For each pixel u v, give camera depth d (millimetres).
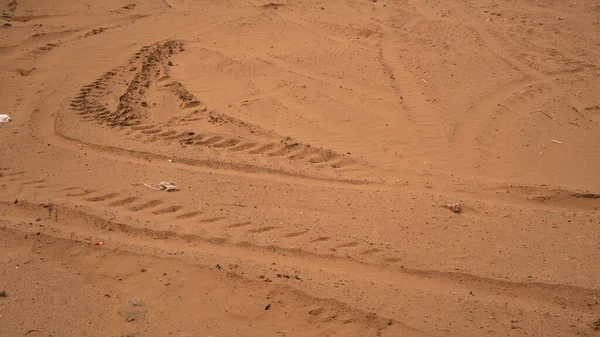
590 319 4918
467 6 14523
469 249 5867
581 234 6113
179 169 7512
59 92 10008
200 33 12820
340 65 10867
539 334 4773
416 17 13648
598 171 7484
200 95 9875
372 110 9156
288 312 5086
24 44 12414
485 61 11039
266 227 6211
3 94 10086
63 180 7250
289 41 12211
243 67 10828
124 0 15312
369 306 5074
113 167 7566
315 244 5934
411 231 6160
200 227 6215
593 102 9516
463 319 4945
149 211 6551
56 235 6168
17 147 8156
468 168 7539
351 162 7680
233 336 4867
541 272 5477
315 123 8781
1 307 5219
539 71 10672
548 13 13953
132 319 5070
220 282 5445
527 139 8320
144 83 10297
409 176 7344
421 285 5387
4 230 6277
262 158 7777
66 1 15312
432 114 8977
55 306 5250
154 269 5656
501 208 6613
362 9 14258
